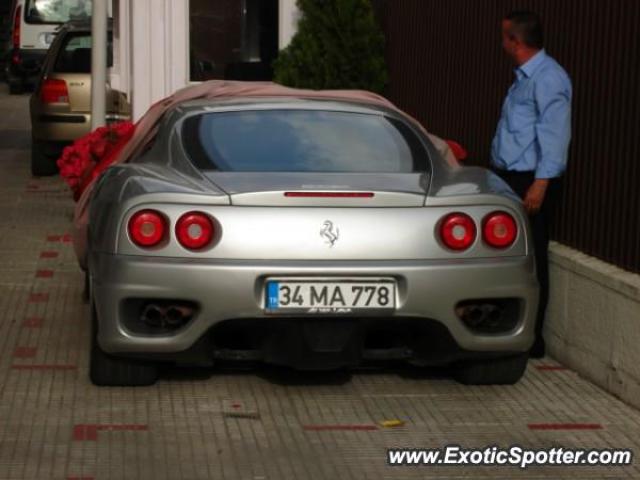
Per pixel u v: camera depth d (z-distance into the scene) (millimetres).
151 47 13641
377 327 6527
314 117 7340
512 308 6664
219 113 7320
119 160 7934
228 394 6871
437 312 6441
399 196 6445
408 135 7285
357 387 7066
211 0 13742
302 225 6336
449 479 5660
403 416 6555
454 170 7156
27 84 29312
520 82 7699
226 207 6344
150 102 13680
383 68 12445
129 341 6418
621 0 7102
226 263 6293
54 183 15562
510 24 7656
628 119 6965
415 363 6848
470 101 9789
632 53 6941
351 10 12367
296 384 7090
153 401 6707
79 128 15805
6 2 34500
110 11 16156
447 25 10375
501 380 7059
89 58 15992
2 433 6156
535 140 7660
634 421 6520
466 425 6422
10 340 7930
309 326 6406
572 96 7734
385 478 5648
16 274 9922
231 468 5738
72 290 9383
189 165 6789
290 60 12586
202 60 13766
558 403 6816
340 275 6336
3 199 14039
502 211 6578
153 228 6352
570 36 7812
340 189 6422
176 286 6301
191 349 6453
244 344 6727
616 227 7117
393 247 6395
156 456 5875
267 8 13828
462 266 6445
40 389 6883
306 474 5680
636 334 6645
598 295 7090
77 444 6016
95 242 6672
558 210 7883
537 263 7734
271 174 6676
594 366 7164
